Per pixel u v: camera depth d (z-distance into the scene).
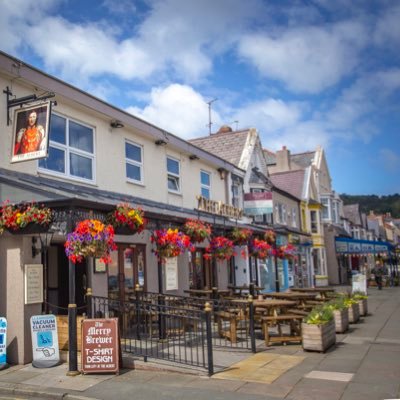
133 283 12.97
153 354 9.19
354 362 8.52
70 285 8.20
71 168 11.85
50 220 8.35
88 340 8.12
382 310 16.97
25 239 9.18
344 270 41.12
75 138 12.13
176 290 14.93
